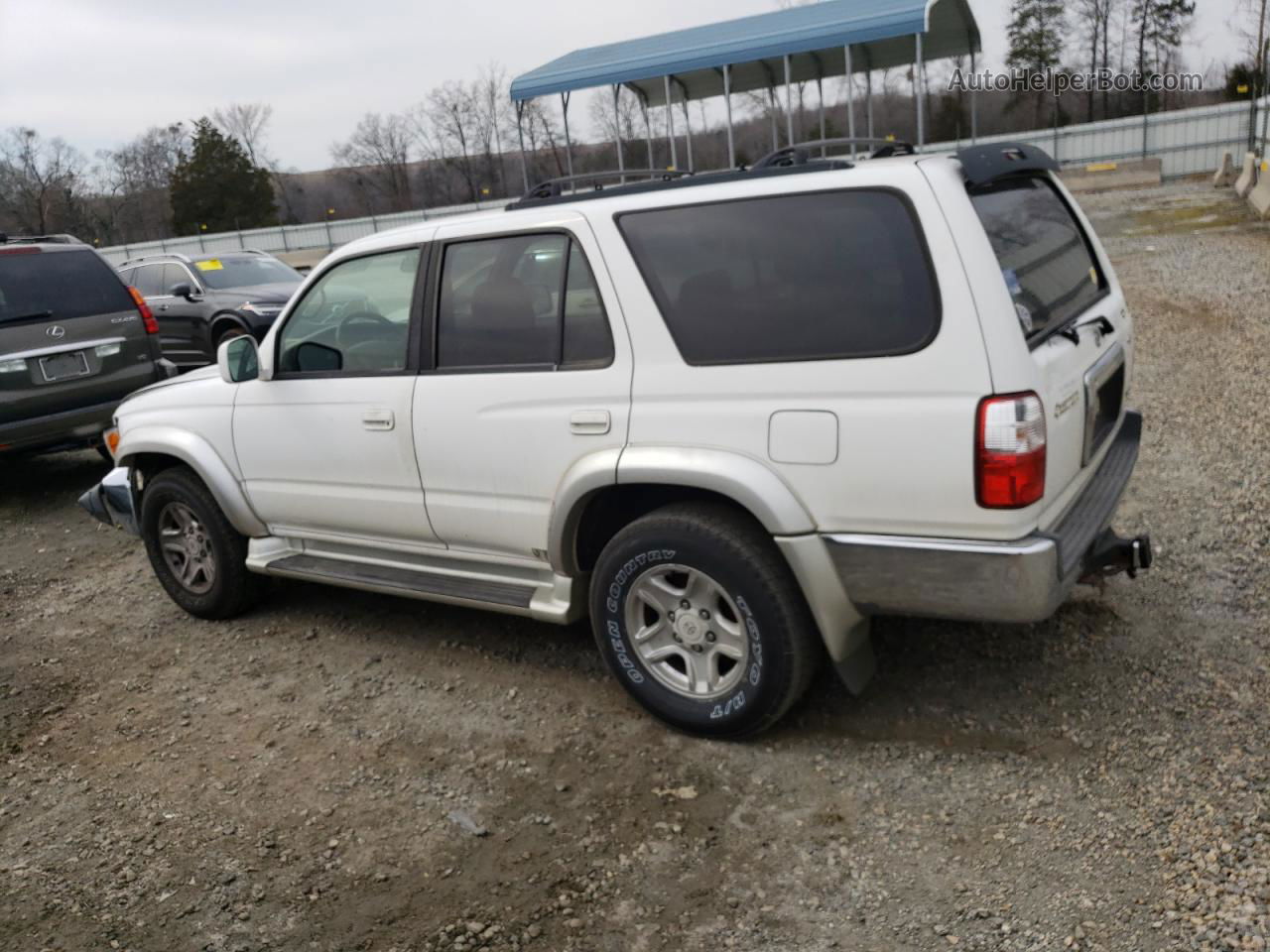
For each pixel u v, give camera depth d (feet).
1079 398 10.57
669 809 10.40
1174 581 14.33
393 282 13.20
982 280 9.32
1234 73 141.49
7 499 26.23
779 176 10.42
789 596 10.53
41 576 20.03
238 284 39.68
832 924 8.61
